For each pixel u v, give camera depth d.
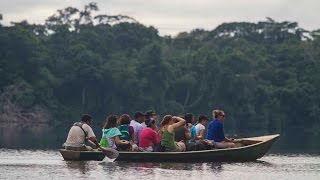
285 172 43.66
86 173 39.81
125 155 46.72
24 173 39.72
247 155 49.81
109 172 40.47
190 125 51.62
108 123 48.28
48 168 42.47
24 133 117.44
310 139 117.75
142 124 49.84
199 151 47.78
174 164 46.12
